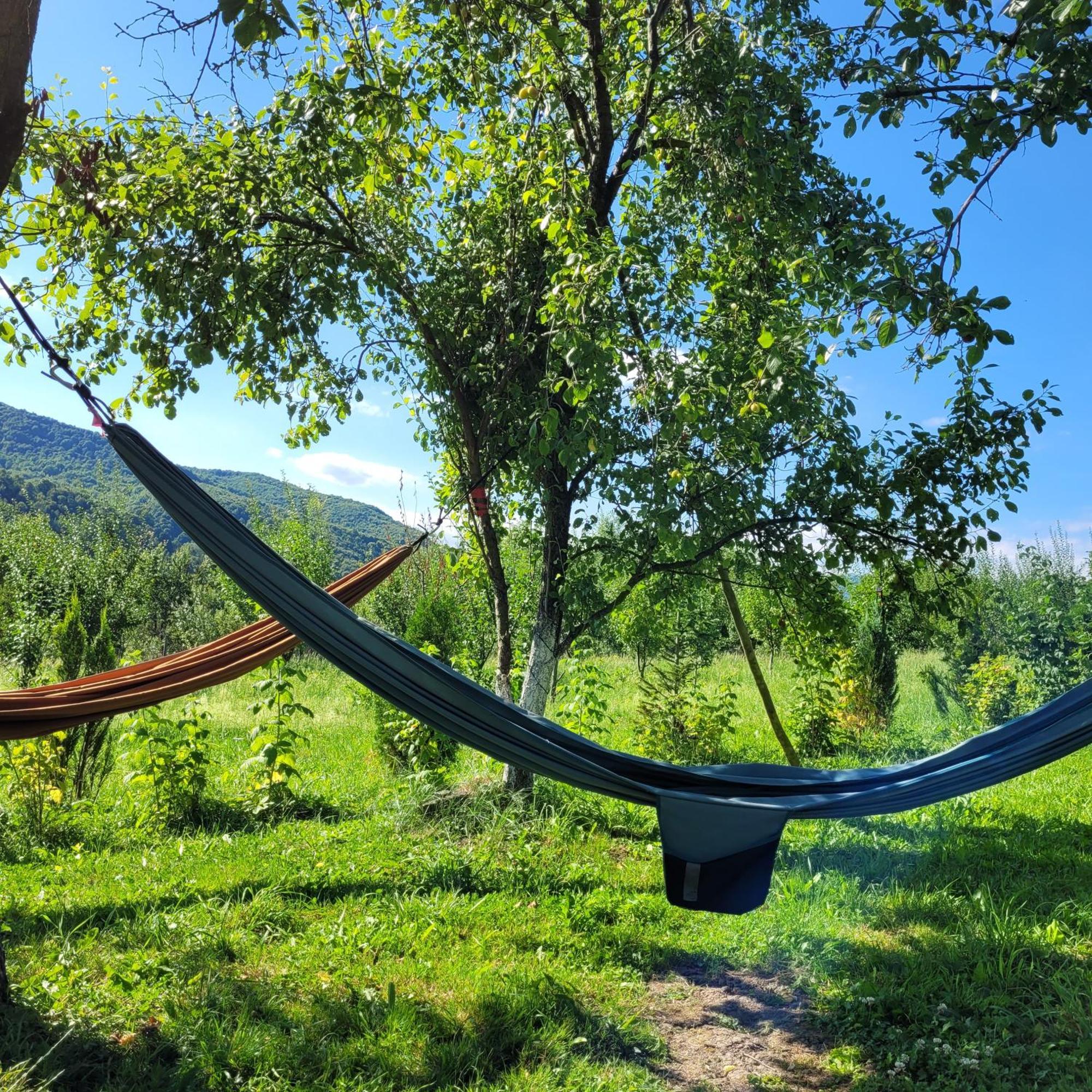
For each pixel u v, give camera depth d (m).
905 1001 4.78
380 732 10.27
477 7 6.26
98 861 7.23
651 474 6.12
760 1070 4.30
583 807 8.45
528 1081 4.03
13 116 3.88
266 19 3.62
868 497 7.16
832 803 3.75
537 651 8.14
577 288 5.95
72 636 8.98
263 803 8.57
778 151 6.43
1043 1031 4.38
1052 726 3.98
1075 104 4.08
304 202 7.37
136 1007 4.42
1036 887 6.39
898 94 4.50
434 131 7.08
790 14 6.11
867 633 13.12
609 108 7.64
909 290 4.30
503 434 8.22
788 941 5.69
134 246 6.64
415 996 4.70
